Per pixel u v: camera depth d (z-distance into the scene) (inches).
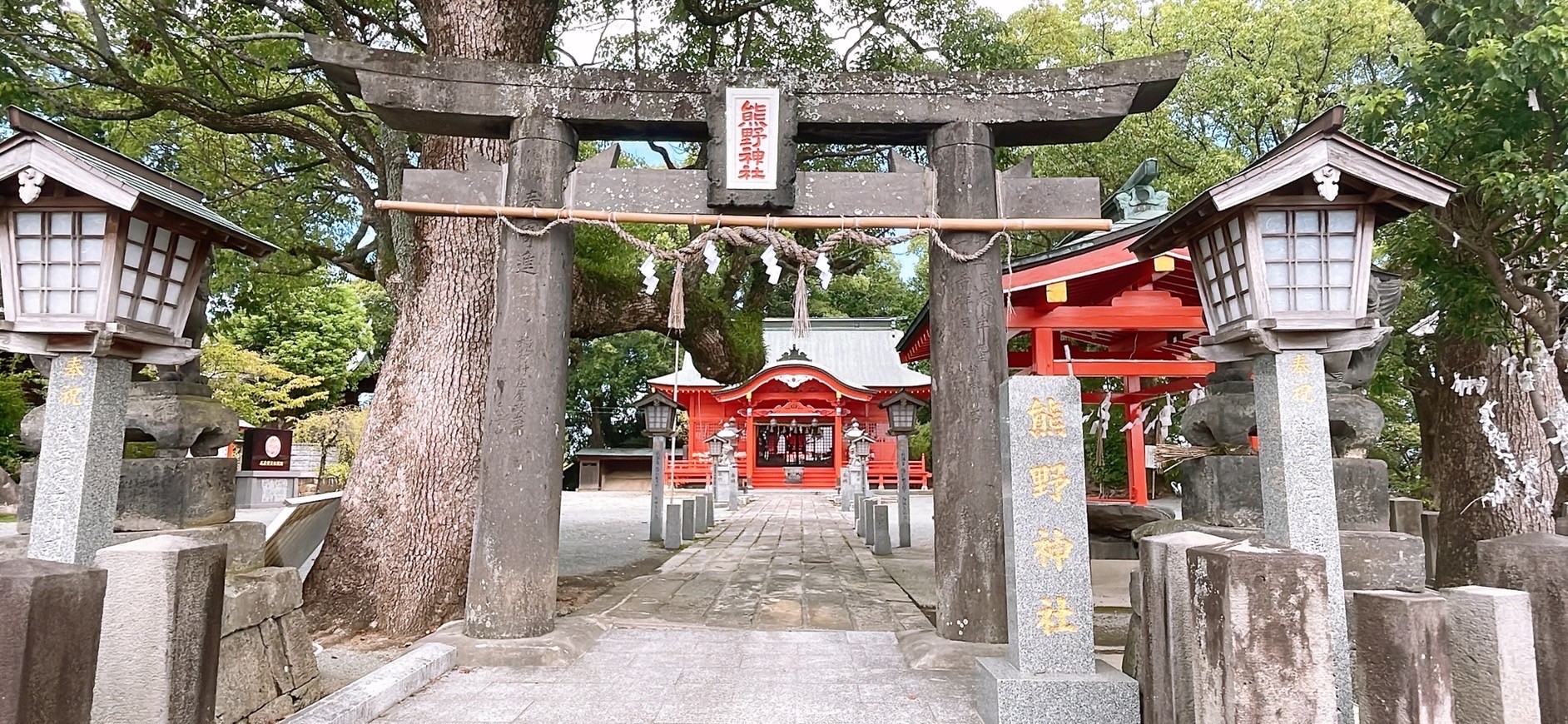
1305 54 600.4
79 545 130.3
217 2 337.4
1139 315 328.2
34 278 132.5
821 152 426.9
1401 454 525.3
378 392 255.3
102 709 104.9
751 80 202.1
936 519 194.9
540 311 194.1
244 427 754.2
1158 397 522.0
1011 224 192.2
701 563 377.7
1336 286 146.6
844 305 1462.8
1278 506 147.7
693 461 1134.4
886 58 411.8
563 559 403.2
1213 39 626.5
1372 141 240.7
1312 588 98.3
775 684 167.0
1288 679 96.5
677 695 159.9
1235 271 154.9
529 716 147.3
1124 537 361.7
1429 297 292.4
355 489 243.1
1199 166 592.4
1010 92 202.4
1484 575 114.0
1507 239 247.9
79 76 288.5
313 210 447.2
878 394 1154.7
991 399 190.5
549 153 200.1
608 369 1321.4
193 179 392.8
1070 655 136.9
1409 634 92.6
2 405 552.1
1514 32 218.7
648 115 203.0
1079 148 632.4
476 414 246.2
